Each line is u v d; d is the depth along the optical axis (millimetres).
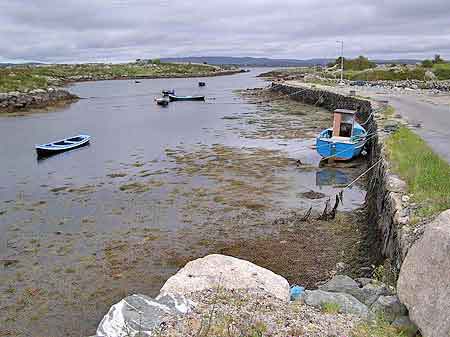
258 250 13883
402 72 76875
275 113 46688
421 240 6977
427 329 6215
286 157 26016
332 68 101625
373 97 42031
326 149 24625
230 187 20375
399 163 15523
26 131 38531
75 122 43812
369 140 25625
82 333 10016
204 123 40812
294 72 136875
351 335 6551
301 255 13523
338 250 13812
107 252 13977
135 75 141750
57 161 26766
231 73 169125
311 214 16891
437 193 12031
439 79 71625
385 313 7246
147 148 29750
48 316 10688
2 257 13773
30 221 16828
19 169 25016
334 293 7922
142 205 18266
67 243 14734
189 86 98438
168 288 8055
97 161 26375
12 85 61312
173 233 15336
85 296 11484
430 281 6473
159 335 6469
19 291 11789
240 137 32719
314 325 6816
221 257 9109
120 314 6938
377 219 14312
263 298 7727
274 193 19469
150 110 53438
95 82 117875
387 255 11242
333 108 47344
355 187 20344
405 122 25406
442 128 22953
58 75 120125
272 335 6527
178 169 23812
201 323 6793
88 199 19281
